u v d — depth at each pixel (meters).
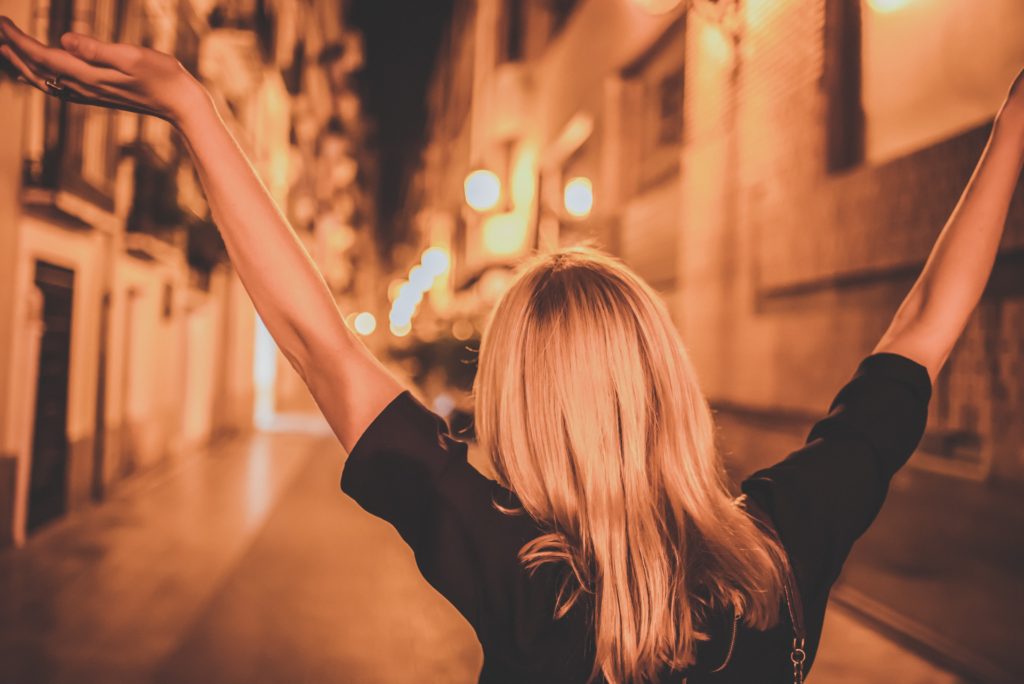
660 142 11.21
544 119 18.33
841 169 6.46
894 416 1.02
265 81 20.78
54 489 8.88
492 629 0.86
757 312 7.79
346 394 0.90
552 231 15.68
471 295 28.66
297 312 0.89
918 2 5.56
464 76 34.38
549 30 18.97
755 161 7.79
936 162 5.20
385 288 78.50
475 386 0.98
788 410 7.16
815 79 6.62
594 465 0.87
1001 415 4.72
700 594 0.86
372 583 7.09
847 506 0.95
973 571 4.84
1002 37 4.70
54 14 7.55
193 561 7.58
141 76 0.84
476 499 0.88
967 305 1.10
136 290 11.69
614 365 0.90
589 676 0.84
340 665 5.14
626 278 0.96
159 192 11.62
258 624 5.86
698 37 9.04
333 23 43.25
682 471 0.90
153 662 5.02
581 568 0.85
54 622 5.69
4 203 7.18
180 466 14.18
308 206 32.53
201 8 14.67
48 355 8.49
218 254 15.45
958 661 4.88
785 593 0.88
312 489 12.13
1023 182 4.53
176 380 14.21
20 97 7.37
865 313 6.05
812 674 4.89
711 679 0.85
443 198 41.12
